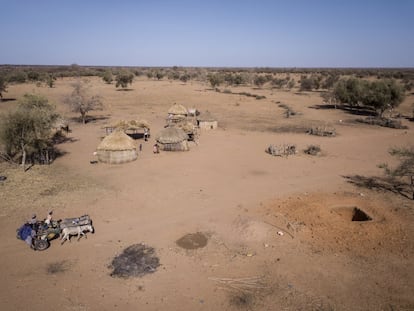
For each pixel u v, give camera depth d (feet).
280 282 44.50
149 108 207.51
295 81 458.09
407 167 72.43
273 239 55.31
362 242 54.19
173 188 77.41
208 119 148.46
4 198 69.05
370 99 172.65
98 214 63.72
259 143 122.52
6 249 51.52
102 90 299.38
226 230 58.44
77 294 41.88
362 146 118.83
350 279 45.03
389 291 42.57
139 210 65.82
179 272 46.57
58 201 68.69
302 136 135.03
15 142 87.61
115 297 41.47
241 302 40.83
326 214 63.93
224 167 93.76
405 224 59.67
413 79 413.59
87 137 129.29
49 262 48.52
